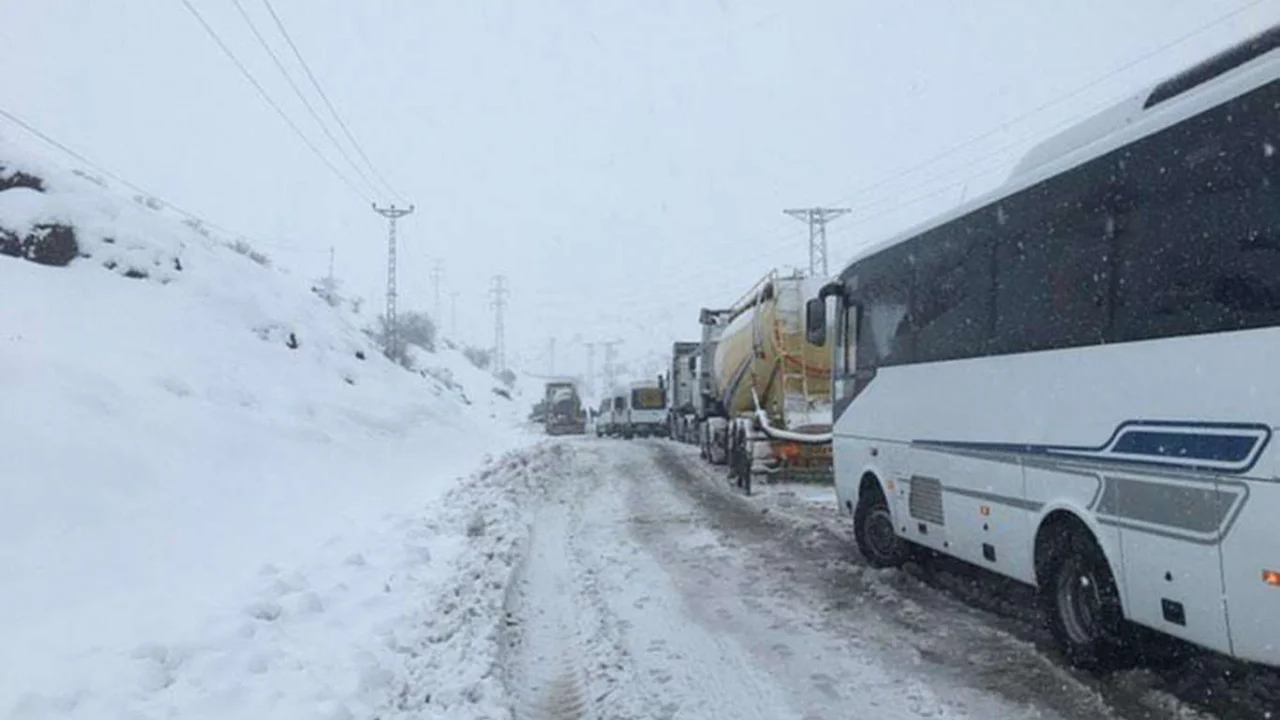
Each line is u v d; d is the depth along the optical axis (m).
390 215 47.19
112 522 7.91
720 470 21.36
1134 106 6.09
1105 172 5.45
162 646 5.16
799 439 16.25
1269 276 4.16
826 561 9.92
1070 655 5.98
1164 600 4.86
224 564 7.72
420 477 16.58
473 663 6.01
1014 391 6.48
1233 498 4.33
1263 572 4.16
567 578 9.32
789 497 15.30
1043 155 7.03
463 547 9.73
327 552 8.56
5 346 11.05
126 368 12.62
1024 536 6.38
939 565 9.24
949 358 7.57
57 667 4.81
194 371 14.41
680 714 5.40
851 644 6.75
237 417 13.16
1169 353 4.82
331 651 5.71
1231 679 5.57
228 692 4.74
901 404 8.61
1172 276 4.83
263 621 6.06
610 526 12.80
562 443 34.53
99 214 17.77
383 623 6.49
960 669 6.09
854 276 10.04
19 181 17.20
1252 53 5.25
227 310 18.66
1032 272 6.28
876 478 9.39
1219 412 4.44
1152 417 4.95
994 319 6.80
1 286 14.05
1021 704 5.39
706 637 7.04
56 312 13.95
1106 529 5.38
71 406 10.03
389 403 21.38
